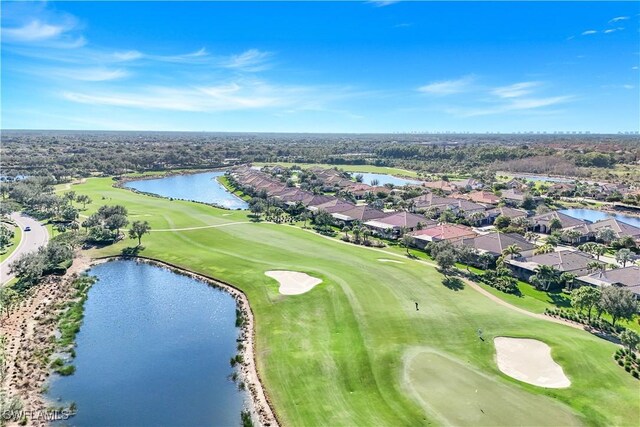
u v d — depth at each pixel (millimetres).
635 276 79938
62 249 93375
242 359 57375
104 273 93062
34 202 148875
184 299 78562
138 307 74875
